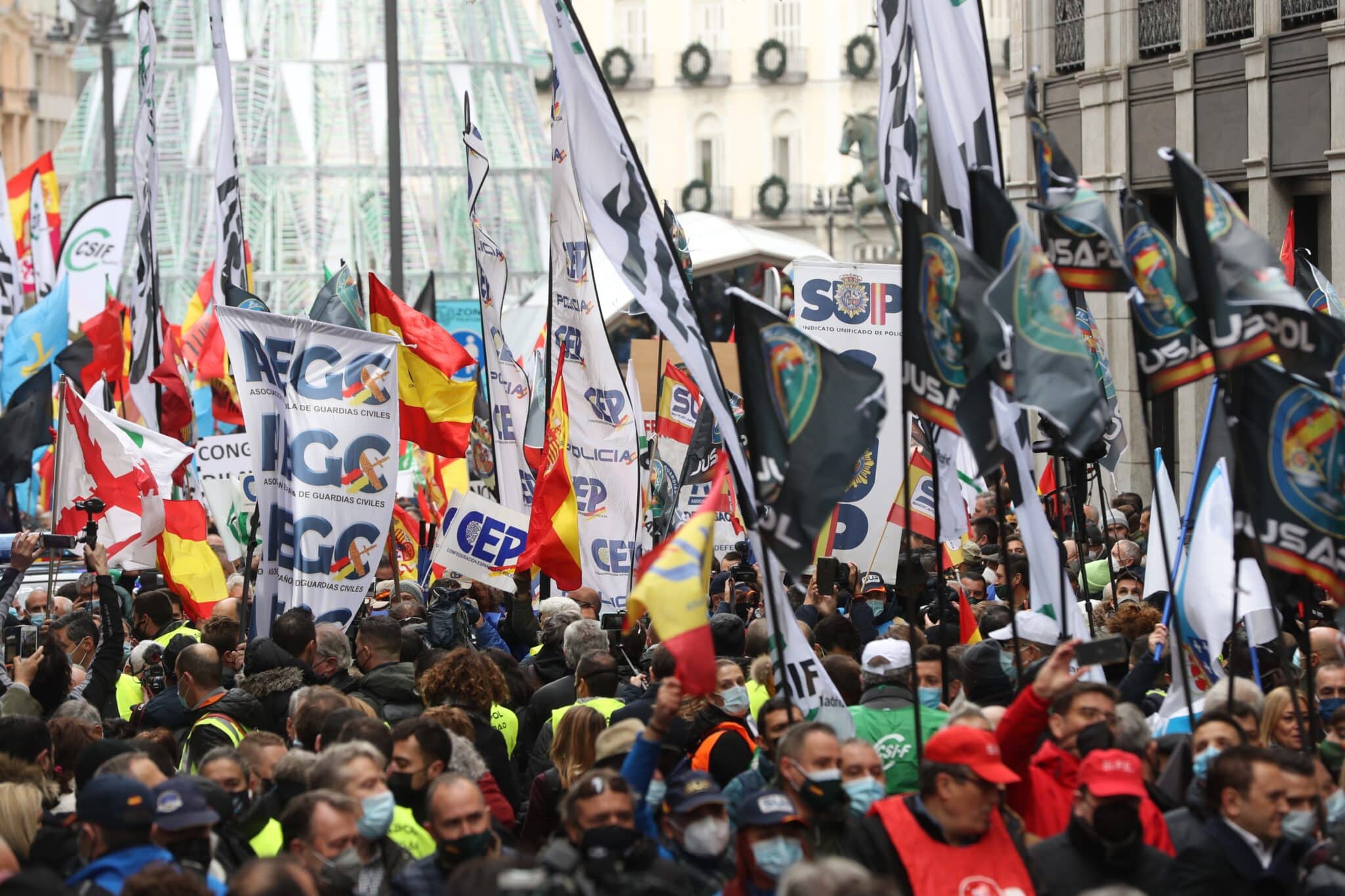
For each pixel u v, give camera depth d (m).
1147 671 11.24
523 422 18.12
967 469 21.34
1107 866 7.41
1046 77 36.34
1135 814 7.31
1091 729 8.34
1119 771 7.37
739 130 105.62
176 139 72.06
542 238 73.44
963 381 8.99
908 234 8.92
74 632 13.34
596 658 11.62
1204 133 30.91
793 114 105.00
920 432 16.28
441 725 9.45
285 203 70.75
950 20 12.57
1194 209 9.25
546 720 12.51
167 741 10.02
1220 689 9.60
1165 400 32.50
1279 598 9.50
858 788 8.16
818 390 8.80
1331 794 8.29
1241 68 29.73
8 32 98.69
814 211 103.75
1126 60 33.12
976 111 12.58
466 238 71.69
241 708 11.05
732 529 18.89
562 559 16.14
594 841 7.03
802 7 104.62
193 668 11.07
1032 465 11.62
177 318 69.31
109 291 31.83
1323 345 9.21
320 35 73.50
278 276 69.81
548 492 16.20
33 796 8.88
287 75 72.75
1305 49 28.08
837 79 104.25
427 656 11.98
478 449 19.36
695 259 56.22
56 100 104.06
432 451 17.12
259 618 14.45
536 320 45.94
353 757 8.14
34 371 22.45
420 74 73.69
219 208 17.72
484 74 74.56
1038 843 7.58
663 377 19.12
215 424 21.80
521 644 16.23
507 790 11.01
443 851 7.58
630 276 11.55
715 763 10.01
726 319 73.56
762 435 8.83
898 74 13.54
